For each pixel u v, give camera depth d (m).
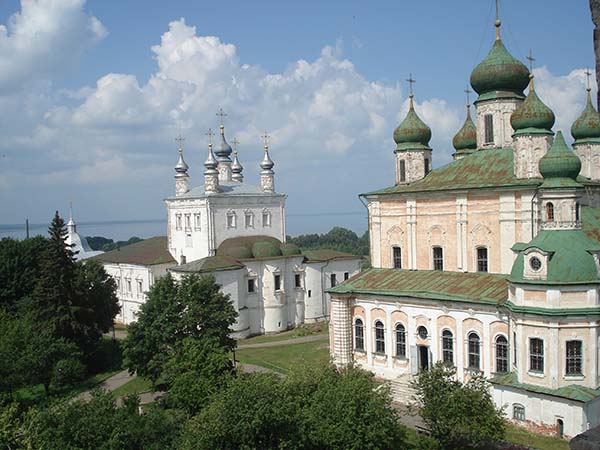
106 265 118.81
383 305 63.59
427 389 42.12
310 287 102.31
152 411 41.88
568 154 49.34
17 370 61.94
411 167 73.38
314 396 40.44
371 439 37.56
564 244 48.31
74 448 36.78
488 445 41.75
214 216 100.44
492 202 59.78
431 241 65.31
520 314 48.44
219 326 63.03
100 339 89.56
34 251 93.69
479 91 69.44
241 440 35.25
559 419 46.25
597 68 12.87
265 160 110.62
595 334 46.38
